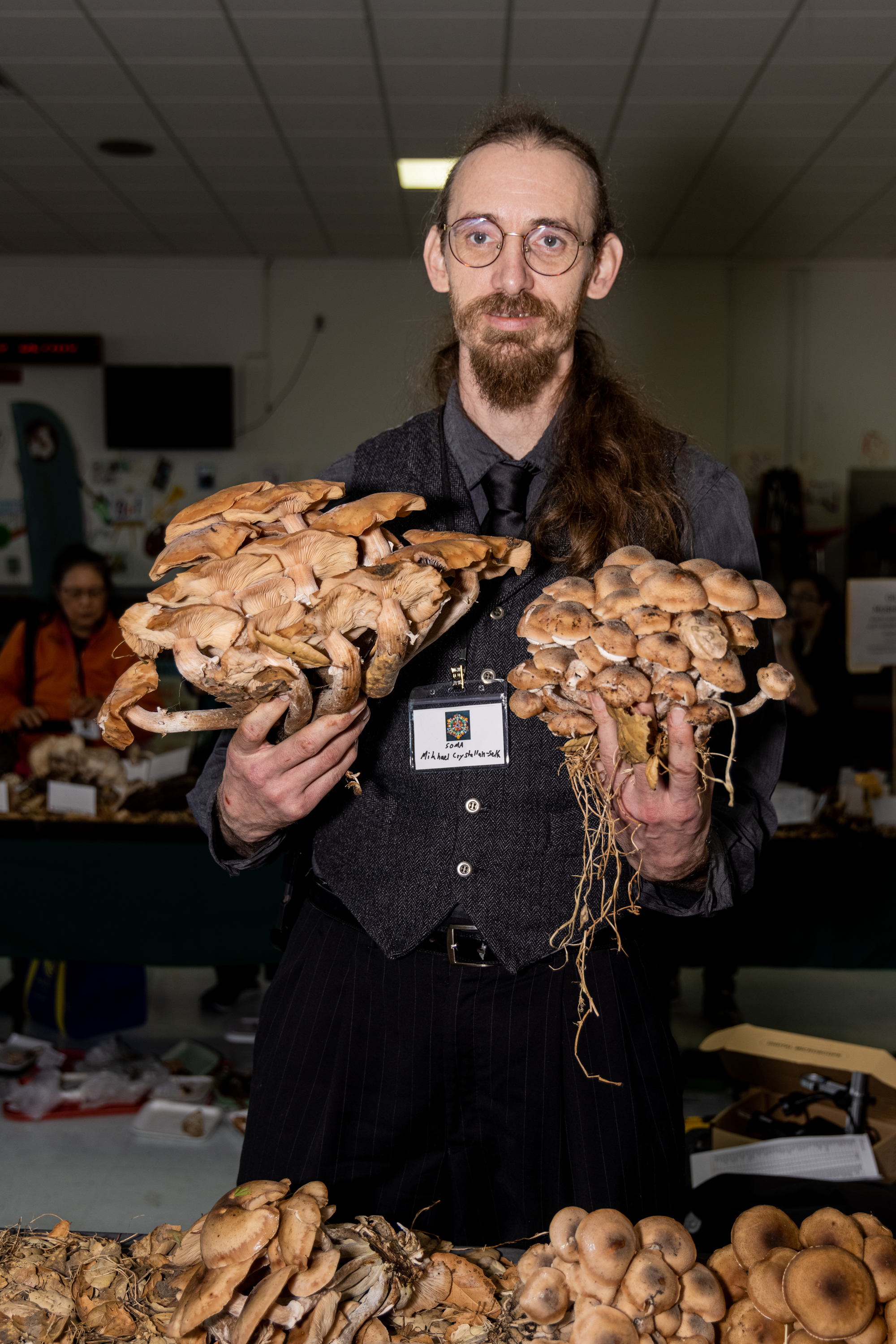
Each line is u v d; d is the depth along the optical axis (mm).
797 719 4055
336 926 1271
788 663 4098
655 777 921
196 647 857
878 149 5156
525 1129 1211
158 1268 965
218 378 6777
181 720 951
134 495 6941
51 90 4621
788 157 5270
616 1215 862
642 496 1279
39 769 3465
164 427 6797
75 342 6762
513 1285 978
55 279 6902
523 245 1211
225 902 3172
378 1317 886
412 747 1227
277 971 1330
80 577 4027
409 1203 1259
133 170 5469
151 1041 3922
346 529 877
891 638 3736
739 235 6375
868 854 3154
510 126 1267
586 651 887
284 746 974
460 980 1209
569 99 4680
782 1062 2406
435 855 1211
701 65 4375
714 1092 3291
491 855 1207
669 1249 855
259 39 4184
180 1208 2760
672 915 1230
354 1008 1235
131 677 914
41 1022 3928
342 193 5773
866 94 4613
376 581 849
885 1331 835
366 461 1401
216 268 6898
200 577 859
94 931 3189
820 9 3949
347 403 6949
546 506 1294
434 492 1336
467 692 1229
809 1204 1752
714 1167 1985
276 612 842
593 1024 1207
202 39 4191
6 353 6773
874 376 6891
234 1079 3439
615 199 1749
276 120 4902
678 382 6910
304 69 4430
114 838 3195
